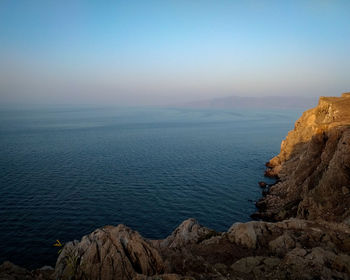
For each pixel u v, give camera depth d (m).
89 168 91.69
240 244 23.98
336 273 16.36
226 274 17.94
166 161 104.81
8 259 40.41
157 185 75.00
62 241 45.28
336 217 35.59
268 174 85.19
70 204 60.41
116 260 14.40
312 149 60.34
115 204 61.06
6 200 61.53
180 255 19.12
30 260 40.28
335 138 48.84
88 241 15.66
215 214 56.81
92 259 14.52
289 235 23.48
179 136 185.62
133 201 63.09
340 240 22.45
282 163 85.62
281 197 60.12
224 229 50.56
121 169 91.19
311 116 84.81
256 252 22.48
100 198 64.38
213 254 22.62
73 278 13.89
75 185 73.44
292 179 62.16
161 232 49.38
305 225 25.83
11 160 101.56
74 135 184.25
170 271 15.94
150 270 15.05
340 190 38.72
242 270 18.52
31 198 63.25
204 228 29.03
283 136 184.88
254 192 70.31
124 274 14.02
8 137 167.75
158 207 60.00
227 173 88.19
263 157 114.12
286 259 18.28
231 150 130.75
